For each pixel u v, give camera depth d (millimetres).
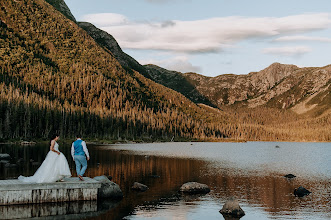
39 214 19219
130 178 36406
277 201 25859
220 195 27906
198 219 19609
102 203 22797
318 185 35312
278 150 143375
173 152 100625
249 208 23188
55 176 22391
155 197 26000
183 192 28484
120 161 58344
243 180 38062
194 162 63781
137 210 21203
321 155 105375
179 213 20906
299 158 87938
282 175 44312
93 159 61062
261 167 57000
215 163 63156
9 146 100062
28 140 127312
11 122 129250
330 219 20328
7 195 21062
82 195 23188
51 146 22438
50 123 146625
